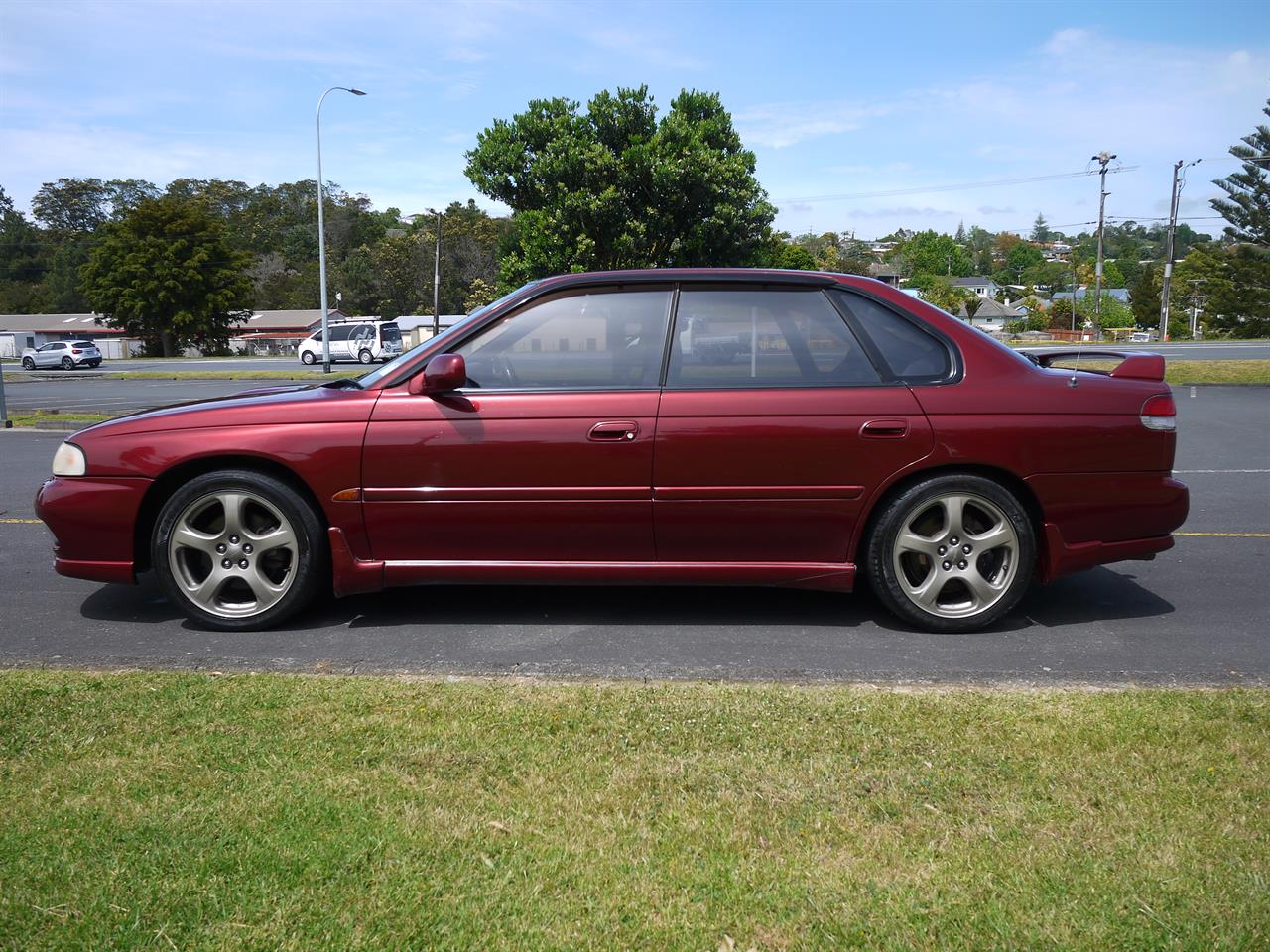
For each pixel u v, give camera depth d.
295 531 4.32
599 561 4.32
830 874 2.24
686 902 2.14
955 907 2.12
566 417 4.19
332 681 3.52
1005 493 4.23
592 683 3.54
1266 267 51.19
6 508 7.64
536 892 2.17
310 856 2.30
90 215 104.56
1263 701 3.28
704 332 4.30
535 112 17.03
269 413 4.32
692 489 4.19
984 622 4.32
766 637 4.28
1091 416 4.24
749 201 16.88
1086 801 2.56
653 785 2.65
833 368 4.27
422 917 2.08
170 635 4.36
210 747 2.90
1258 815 2.48
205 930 2.03
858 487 4.19
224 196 110.56
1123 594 4.99
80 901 2.12
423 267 78.25
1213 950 1.98
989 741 2.94
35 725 3.07
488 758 2.83
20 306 93.19
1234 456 9.91
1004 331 90.81
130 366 43.16
